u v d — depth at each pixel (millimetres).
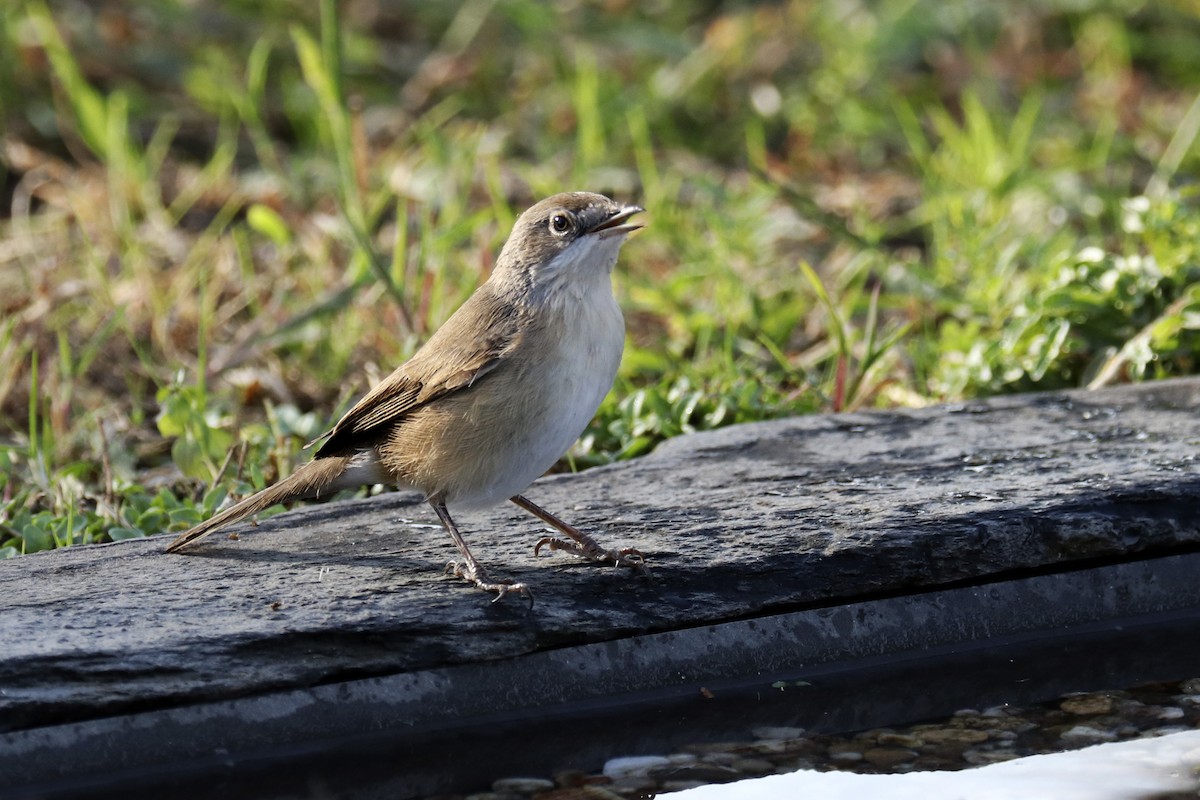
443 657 8047
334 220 15531
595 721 8258
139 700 7516
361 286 13352
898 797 7328
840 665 8797
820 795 7383
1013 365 12500
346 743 7875
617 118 19297
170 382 12617
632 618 8406
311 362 13672
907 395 12695
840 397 11992
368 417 8664
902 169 19016
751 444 10758
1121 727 8117
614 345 8625
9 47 19328
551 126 19359
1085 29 22344
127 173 16703
